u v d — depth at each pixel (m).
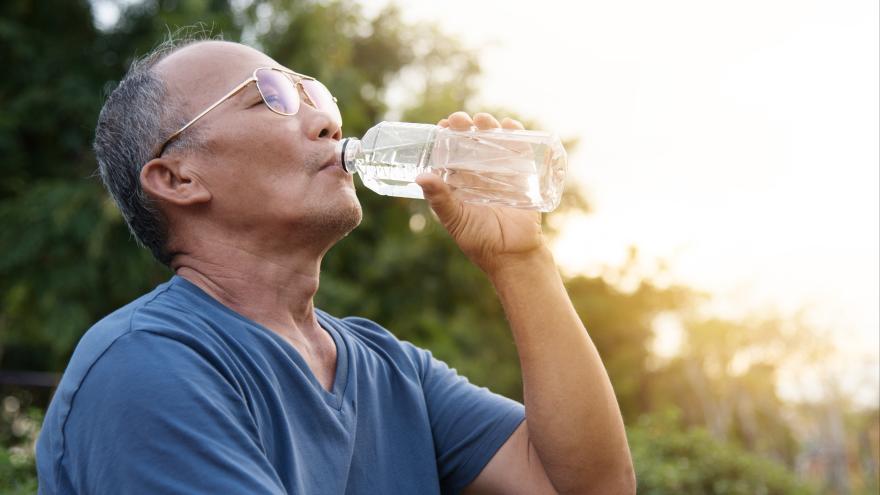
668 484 7.18
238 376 1.47
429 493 1.73
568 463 1.72
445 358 11.58
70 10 9.99
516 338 1.76
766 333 23.55
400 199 11.37
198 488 1.30
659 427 8.78
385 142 1.83
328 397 1.60
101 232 8.42
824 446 19.00
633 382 28.92
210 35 1.98
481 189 1.81
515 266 1.74
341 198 1.69
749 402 23.78
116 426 1.33
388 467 1.69
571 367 1.72
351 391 1.65
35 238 8.48
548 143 1.81
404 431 1.76
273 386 1.51
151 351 1.40
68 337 8.51
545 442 1.73
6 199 9.40
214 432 1.34
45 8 9.91
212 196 1.67
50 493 1.42
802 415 22.09
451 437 1.85
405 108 12.16
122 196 1.76
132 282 8.70
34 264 8.66
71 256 8.69
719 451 7.91
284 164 1.67
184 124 1.67
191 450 1.32
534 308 1.74
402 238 11.49
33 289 8.66
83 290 8.70
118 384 1.36
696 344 26.42
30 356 11.20
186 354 1.41
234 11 9.80
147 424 1.33
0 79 9.57
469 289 11.97
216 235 1.68
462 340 12.68
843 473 17.80
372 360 1.77
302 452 1.51
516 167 1.81
